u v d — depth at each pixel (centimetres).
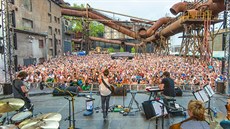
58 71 1908
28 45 2969
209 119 555
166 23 4250
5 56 1367
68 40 6184
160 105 479
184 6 2973
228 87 1003
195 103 272
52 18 4403
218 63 2420
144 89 1149
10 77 1252
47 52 3912
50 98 975
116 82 1430
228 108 552
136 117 672
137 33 4862
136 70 2006
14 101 460
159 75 1606
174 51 7075
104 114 646
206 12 2417
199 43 2945
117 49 9431
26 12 3102
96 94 1045
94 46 9206
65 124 618
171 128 282
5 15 1305
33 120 396
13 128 388
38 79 1548
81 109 776
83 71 1950
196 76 1623
